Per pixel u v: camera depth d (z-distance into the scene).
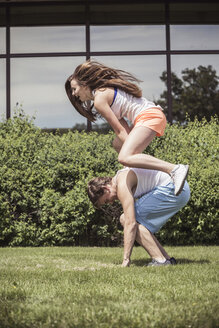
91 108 4.48
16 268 4.06
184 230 6.63
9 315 2.31
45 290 2.94
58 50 10.05
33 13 10.09
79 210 6.48
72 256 5.01
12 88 10.02
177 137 7.20
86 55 10.05
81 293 2.81
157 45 10.09
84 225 6.61
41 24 10.08
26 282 3.25
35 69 10.05
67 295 2.78
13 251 5.68
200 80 10.05
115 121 4.09
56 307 2.46
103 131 9.70
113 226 6.66
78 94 4.26
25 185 6.74
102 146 7.04
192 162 6.75
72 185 6.78
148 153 6.96
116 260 4.66
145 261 4.59
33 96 10.00
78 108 4.48
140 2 10.10
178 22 10.11
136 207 4.18
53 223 6.62
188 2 10.13
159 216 4.19
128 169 4.20
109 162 6.80
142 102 4.13
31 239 6.73
